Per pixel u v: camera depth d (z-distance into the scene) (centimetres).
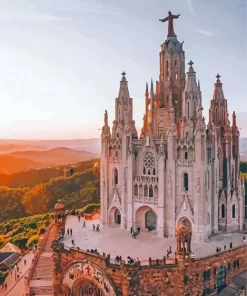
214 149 10500
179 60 11550
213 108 11356
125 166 11312
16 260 13438
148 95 11962
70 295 9319
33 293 9631
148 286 8362
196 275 8488
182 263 8369
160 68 11731
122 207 11475
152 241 10175
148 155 10844
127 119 11606
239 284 9081
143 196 10962
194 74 10438
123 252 9300
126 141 11294
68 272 9331
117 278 8381
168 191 10481
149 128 10919
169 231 10519
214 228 10600
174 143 10400
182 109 10700
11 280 11775
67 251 9400
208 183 10331
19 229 18300
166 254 9125
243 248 9494
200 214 9956
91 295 8931
